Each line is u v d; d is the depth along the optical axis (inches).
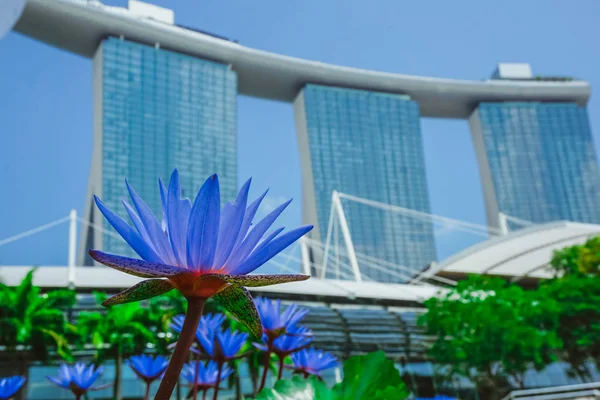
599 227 2059.5
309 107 5383.9
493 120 5841.5
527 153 5738.2
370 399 38.4
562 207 5585.6
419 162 5541.3
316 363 62.1
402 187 5398.6
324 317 1248.2
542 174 5684.1
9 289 882.1
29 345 884.0
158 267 29.6
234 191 4879.4
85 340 919.0
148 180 4498.0
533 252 2203.5
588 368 1040.8
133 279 1182.9
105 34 4704.7
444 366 1046.4
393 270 5078.7
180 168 4687.5
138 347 870.4
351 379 39.4
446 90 5718.5
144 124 4648.1
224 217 31.9
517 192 5620.1
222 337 55.7
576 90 5851.4
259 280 30.8
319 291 1337.4
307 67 5339.6
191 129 4862.2
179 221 31.9
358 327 1241.4
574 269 1226.6
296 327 55.9
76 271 1191.6
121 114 4576.8
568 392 584.1
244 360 538.9
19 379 60.3
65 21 4500.5
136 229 31.8
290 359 61.8
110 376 1010.1
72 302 940.6
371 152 5433.1
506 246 2156.7
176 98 4874.5
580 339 935.7
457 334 940.0
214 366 64.4
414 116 5684.1
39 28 4534.9
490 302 917.2
